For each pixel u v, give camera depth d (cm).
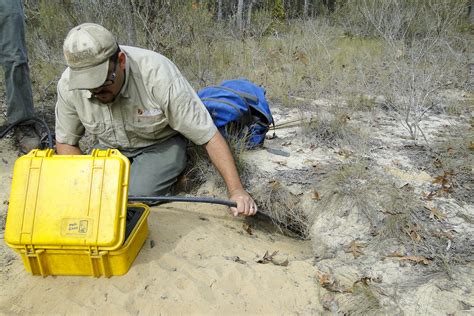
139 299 215
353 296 229
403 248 261
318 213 298
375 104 482
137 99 278
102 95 258
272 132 418
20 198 214
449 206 291
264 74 579
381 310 220
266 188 314
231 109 335
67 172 214
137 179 302
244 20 863
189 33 595
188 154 345
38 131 385
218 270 236
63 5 612
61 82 277
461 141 371
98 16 565
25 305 212
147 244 249
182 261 239
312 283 239
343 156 364
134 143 305
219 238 268
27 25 630
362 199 294
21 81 359
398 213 278
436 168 338
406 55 597
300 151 374
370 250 263
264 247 273
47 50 577
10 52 345
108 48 238
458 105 466
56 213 211
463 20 809
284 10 1009
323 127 403
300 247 287
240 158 332
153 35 539
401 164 345
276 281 235
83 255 215
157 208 299
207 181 335
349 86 527
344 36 849
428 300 225
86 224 210
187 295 220
